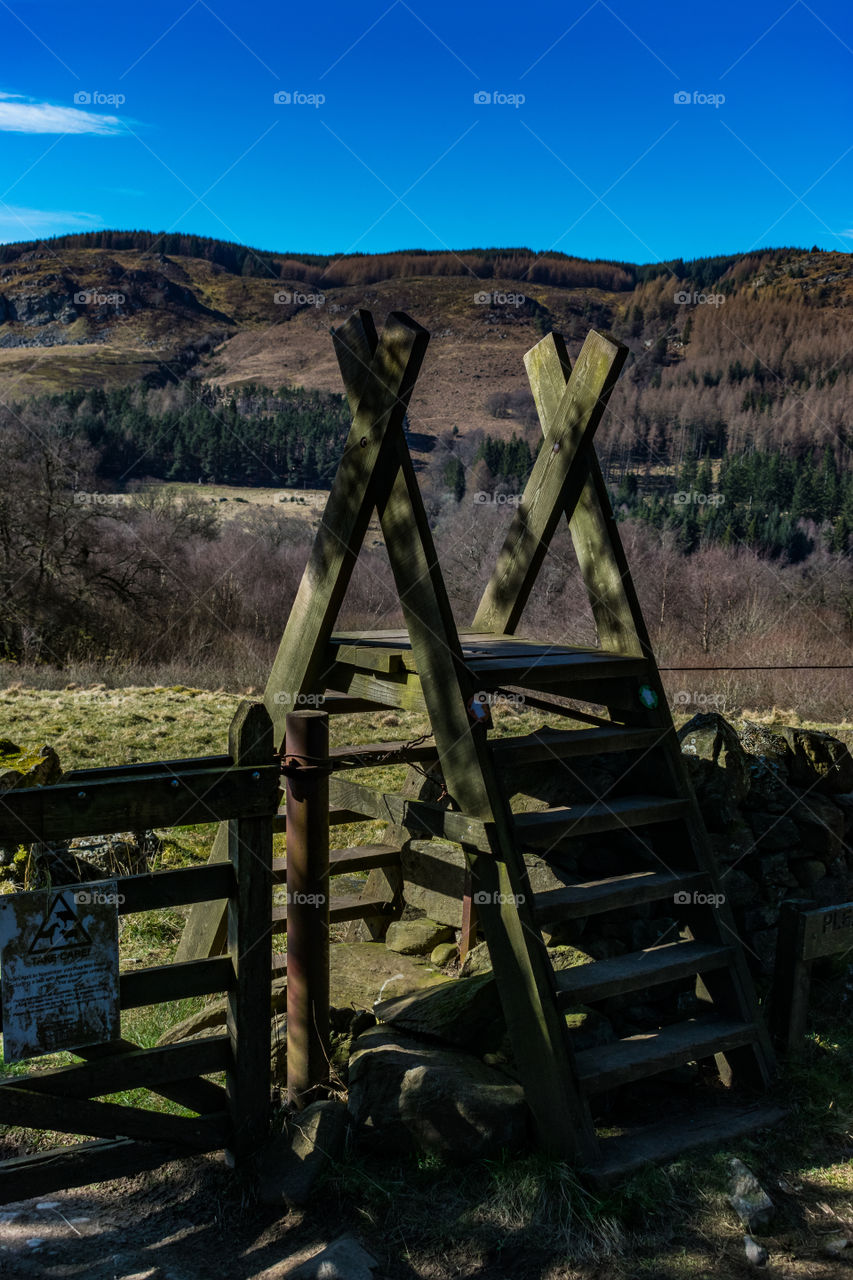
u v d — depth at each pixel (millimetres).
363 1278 3219
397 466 4262
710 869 4715
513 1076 4137
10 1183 3404
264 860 3854
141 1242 3529
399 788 9406
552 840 4250
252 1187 3766
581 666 4535
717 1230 3541
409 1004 4621
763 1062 4496
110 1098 4434
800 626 29203
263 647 29359
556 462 5137
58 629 28516
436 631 4160
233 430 76188
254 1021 3861
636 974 4238
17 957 3352
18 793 3387
